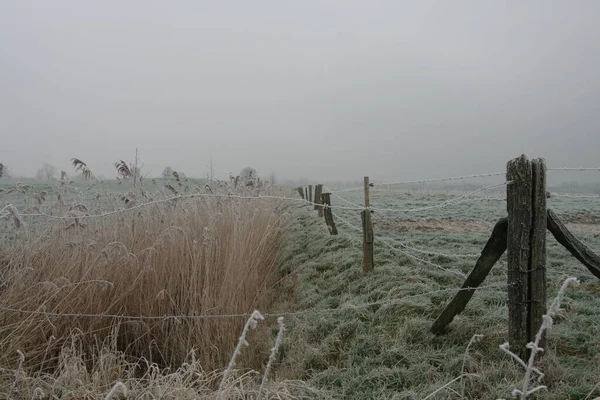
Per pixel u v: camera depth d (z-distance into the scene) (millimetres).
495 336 3754
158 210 6133
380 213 13672
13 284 4145
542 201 3113
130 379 3461
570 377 3064
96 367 3807
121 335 4789
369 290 5480
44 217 4930
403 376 3508
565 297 4574
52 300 4348
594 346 3490
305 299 5973
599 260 3188
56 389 3270
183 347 4695
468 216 12500
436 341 3955
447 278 5543
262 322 5469
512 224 3211
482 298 4633
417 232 9297
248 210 7719
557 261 6023
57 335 4285
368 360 3865
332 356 4234
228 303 5031
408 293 5004
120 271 4840
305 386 3488
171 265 5297
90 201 5836
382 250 7059
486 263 3613
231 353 4629
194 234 5910
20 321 3953
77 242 4707
